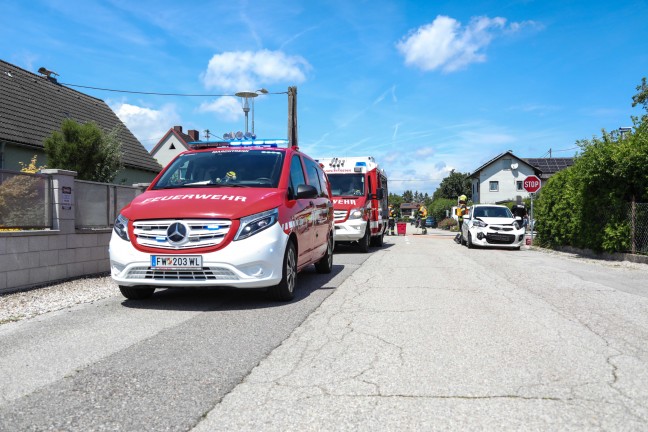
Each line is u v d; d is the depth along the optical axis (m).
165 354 4.08
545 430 2.72
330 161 14.91
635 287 7.92
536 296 6.95
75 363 3.87
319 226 8.28
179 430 2.71
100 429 2.72
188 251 5.65
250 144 11.58
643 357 4.05
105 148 15.61
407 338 4.60
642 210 12.18
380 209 16.92
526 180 19.22
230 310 5.85
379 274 9.20
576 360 3.96
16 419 2.85
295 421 2.83
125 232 5.90
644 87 32.72
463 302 6.41
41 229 7.87
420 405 3.05
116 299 6.66
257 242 5.75
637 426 2.77
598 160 12.66
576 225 14.35
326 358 3.98
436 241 22.03
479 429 2.73
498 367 3.78
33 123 17.98
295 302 6.34
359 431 2.71
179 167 7.32
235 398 3.16
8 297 6.77
